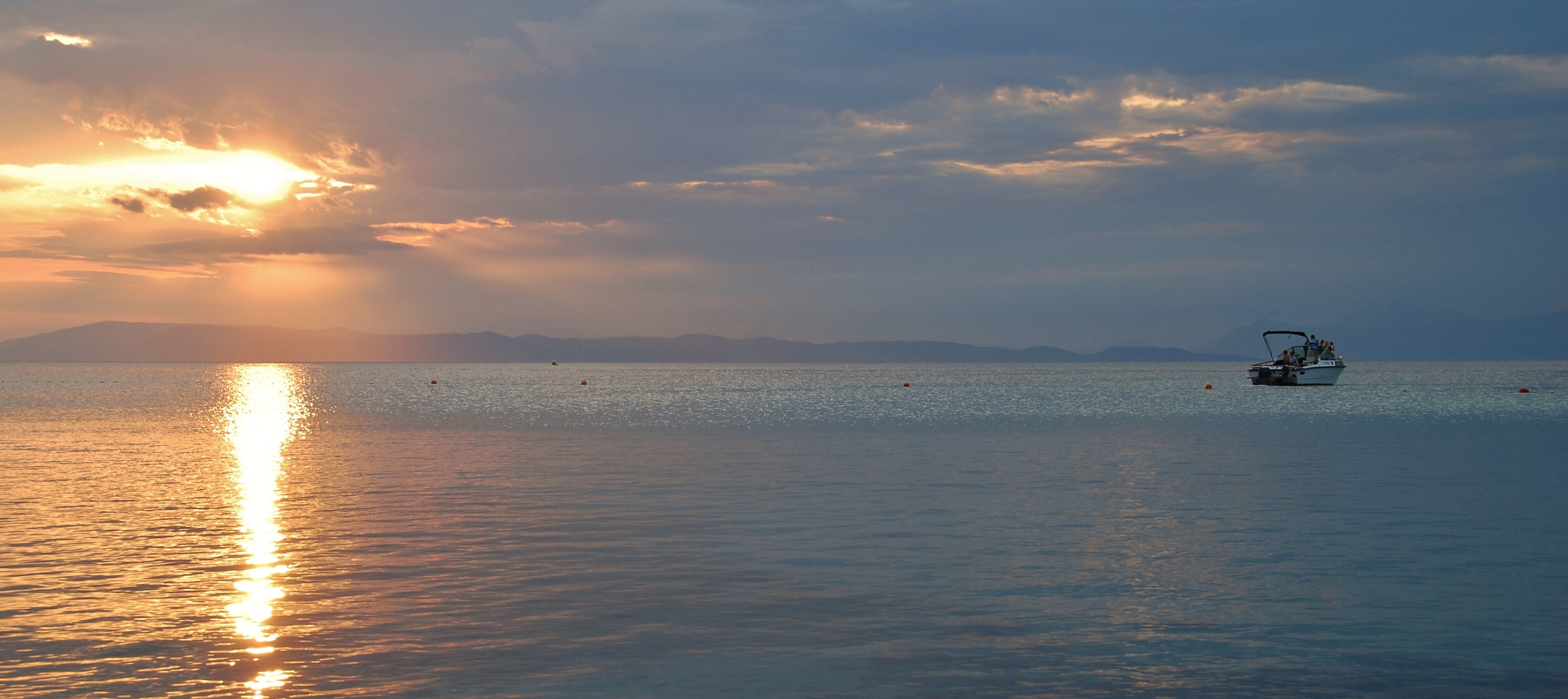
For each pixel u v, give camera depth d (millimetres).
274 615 12117
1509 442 36312
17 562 15016
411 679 9883
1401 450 33125
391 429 45156
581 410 62906
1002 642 11109
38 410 64688
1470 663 10445
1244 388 104125
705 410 62500
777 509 20141
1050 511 19875
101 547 16203
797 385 123812
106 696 9445
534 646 10930
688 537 17172
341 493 22594
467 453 32688
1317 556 15547
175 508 20359
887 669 10211
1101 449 33906
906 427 45969
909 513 19734
